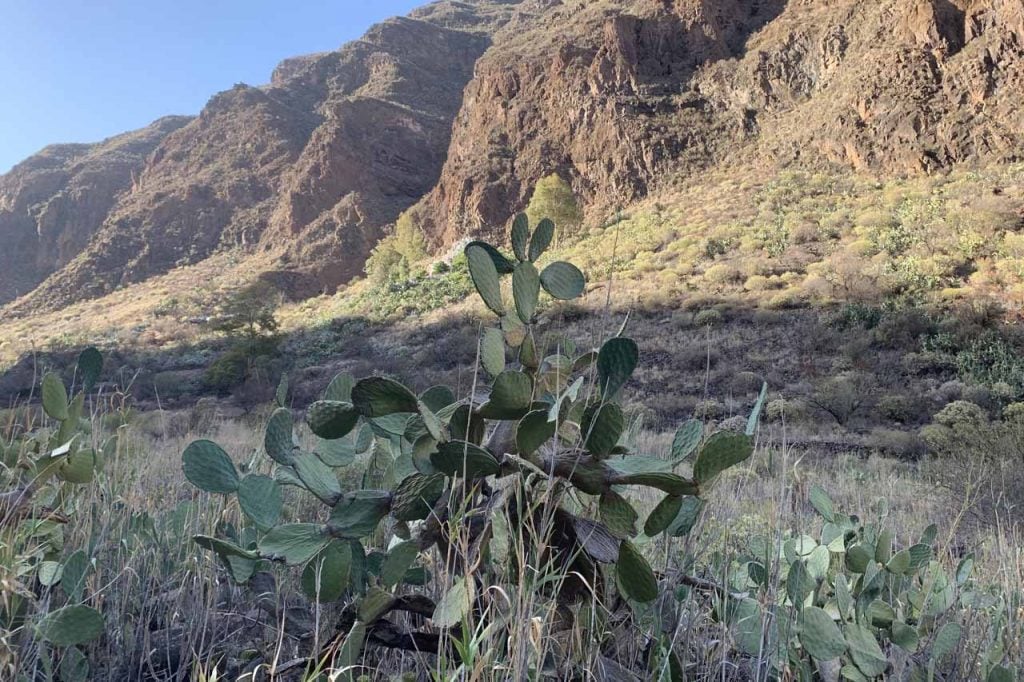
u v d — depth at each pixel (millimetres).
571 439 1144
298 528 1077
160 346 56750
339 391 1298
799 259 34031
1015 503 4082
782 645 1105
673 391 22719
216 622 1325
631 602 1113
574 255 40625
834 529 1466
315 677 921
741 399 20688
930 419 18484
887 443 14250
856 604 1233
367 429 1453
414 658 1105
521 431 996
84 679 1073
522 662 830
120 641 1213
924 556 1299
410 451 1312
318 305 69562
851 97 47281
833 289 29281
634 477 1017
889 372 22500
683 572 1248
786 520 1493
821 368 23688
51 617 1006
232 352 33188
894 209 37000
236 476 1132
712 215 44344
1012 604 1487
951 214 32688
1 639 944
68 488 1520
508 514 1028
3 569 987
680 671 1019
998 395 19828
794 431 16031
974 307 25000
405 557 1078
